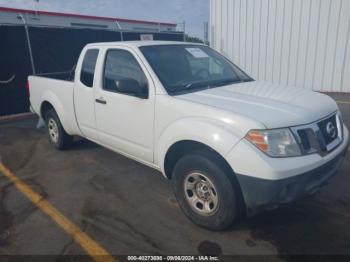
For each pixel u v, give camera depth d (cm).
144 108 354
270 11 1127
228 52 1258
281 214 338
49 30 963
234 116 281
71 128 507
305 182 272
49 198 392
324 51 1066
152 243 298
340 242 291
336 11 1016
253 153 262
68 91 486
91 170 477
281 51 1141
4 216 352
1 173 475
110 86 410
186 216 332
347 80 1052
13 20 1225
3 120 834
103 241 303
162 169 345
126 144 395
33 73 924
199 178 308
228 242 296
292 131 274
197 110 304
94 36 1091
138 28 1781
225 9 1230
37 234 317
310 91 373
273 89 365
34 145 607
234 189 283
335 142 312
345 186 395
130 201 380
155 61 371
